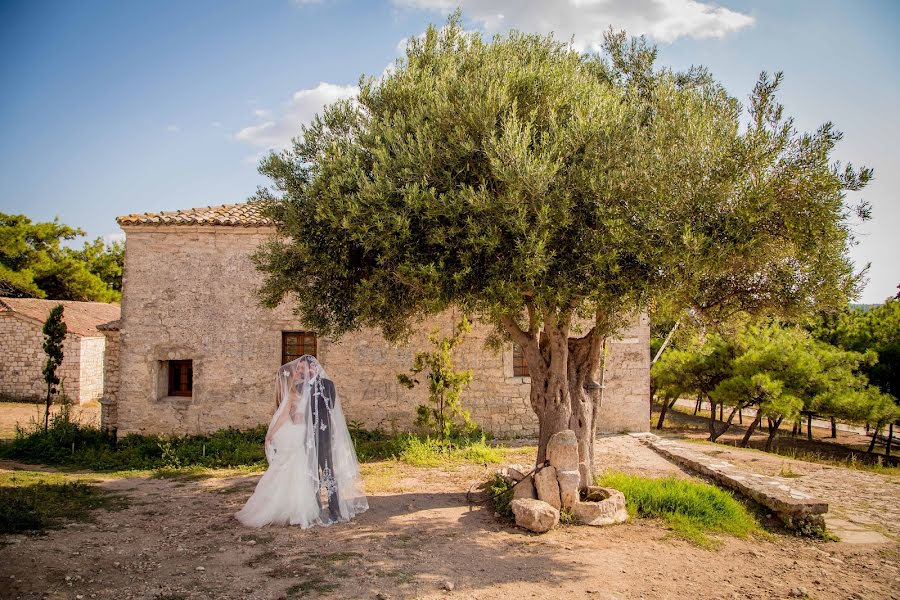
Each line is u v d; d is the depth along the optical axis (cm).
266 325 1477
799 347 1691
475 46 826
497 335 1109
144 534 675
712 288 785
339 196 700
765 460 1215
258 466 1152
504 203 634
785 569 596
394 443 1291
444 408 1458
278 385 757
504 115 704
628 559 610
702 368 1830
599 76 898
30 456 1315
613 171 650
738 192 656
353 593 505
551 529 701
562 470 749
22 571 525
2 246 3591
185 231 1481
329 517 739
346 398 1474
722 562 611
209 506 827
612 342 1488
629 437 1418
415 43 886
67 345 2548
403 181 691
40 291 3456
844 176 664
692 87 780
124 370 1470
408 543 650
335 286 800
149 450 1327
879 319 2059
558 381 820
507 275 656
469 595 509
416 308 832
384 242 665
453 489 931
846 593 535
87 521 727
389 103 821
